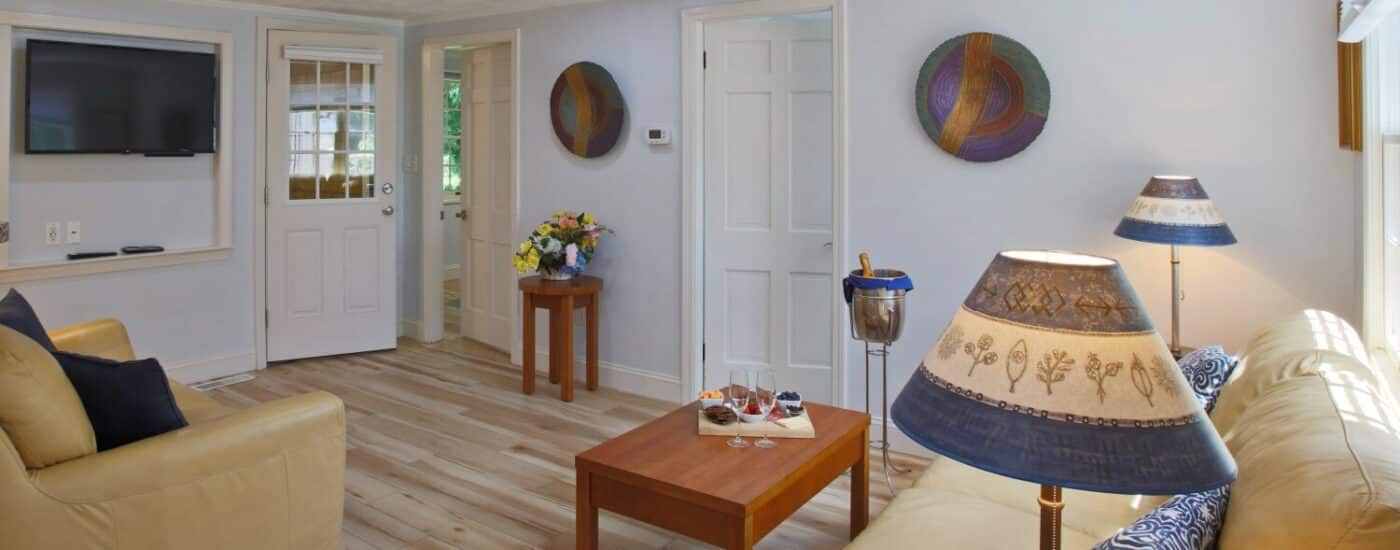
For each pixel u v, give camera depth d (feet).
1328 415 4.85
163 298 15.35
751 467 7.52
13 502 5.92
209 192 15.97
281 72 16.53
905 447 12.21
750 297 14.30
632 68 14.64
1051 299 3.90
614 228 15.17
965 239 11.46
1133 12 10.23
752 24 13.79
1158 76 10.14
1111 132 10.44
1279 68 9.49
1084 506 6.88
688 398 14.47
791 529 9.67
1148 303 10.34
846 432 8.49
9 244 13.43
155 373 6.97
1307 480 4.03
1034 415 3.70
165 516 6.68
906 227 11.87
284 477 7.52
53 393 6.28
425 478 11.10
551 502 10.38
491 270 18.45
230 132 15.97
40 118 13.56
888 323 10.09
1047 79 10.75
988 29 11.09
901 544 6.22
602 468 7.57
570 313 14.49
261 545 7.38
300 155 16.92
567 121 15.44
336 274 17.51
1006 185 11.13
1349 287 9.27
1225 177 9.86
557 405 14.44
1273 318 9.72
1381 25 8.03
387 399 14.71
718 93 14.08
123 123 14.44
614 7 14.76
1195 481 3.55
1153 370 3.74
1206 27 9.84
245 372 16.47
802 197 13.80
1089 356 3.75
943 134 11.34
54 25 13.67
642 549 9.18
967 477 7.58
